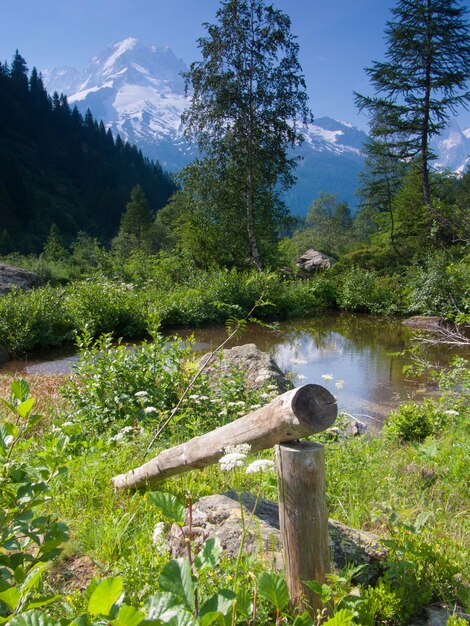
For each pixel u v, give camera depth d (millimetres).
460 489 4426
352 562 2771
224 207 28406
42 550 1943
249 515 3152
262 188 29000
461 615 2455
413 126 28516
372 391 10484
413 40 26672
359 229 78000
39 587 2580
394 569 2598
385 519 3549
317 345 16359
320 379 11648
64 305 17188
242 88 26938
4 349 13898
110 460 4637
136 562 2629
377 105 28953
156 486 3967
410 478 4664
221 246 29000
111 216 112938
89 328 16047
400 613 2451
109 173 130250
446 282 21516
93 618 1136
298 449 2307
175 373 7180
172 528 3166
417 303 22562
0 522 1935
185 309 19672
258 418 2584
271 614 2244
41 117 133000
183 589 1344
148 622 1057
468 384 8273
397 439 6516
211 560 1539
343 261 31375
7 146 113625
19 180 92562
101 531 3209
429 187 29453
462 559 2951
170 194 152625
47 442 3543
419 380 11398
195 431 5930
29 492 2016
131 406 6508
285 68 27312
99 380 6727
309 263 35781
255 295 21969
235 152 27797
